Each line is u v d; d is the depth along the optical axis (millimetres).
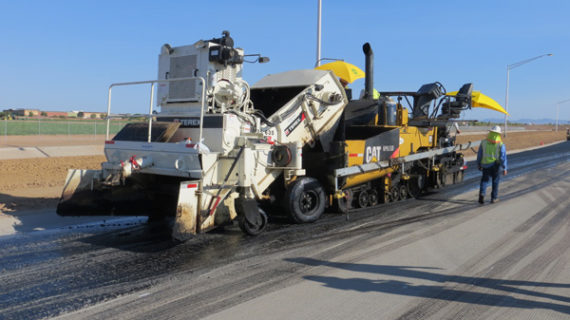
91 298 4297
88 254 5781
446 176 12367
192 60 7129
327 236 6852
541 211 9031
